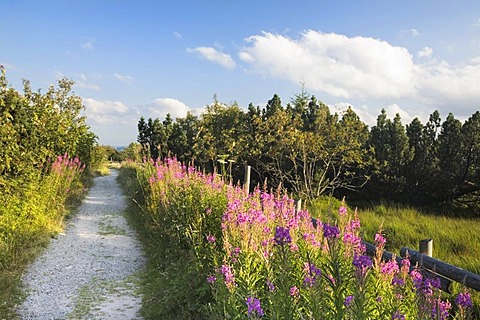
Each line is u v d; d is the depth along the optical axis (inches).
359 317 98.2
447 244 306.0
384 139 780.0
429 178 714.2
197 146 749.3
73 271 272.5
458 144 709.9
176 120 1278.3
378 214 484.1
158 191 382.3
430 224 384.8
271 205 225.1
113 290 243.6
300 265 151.1
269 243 173.0
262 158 737.6
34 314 204.1
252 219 195.3
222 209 251.3
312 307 113.7
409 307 125.3
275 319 124.9
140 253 325.7
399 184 719.7
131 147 1432.1
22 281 241.6
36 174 413.4
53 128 546.9
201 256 221.5
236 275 163.5
